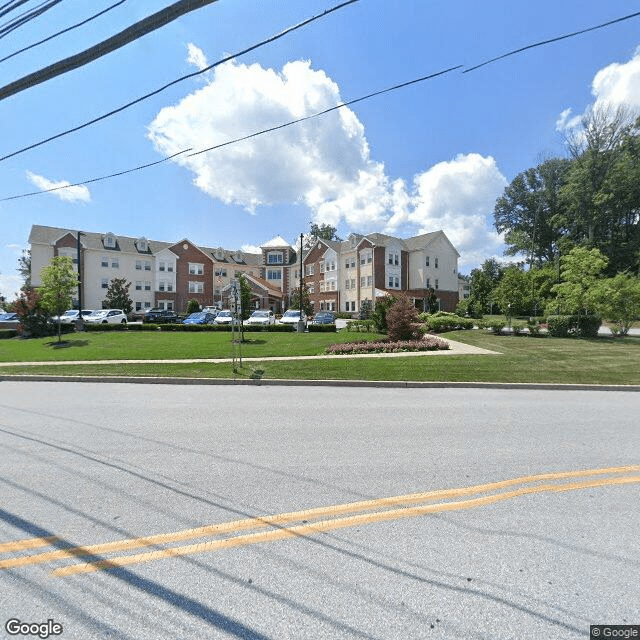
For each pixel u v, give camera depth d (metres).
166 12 4.22
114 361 13.84
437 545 2.80
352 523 3.11
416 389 9.61
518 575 2.46
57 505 3.40
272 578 2.44
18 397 8.54
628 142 42.88
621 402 8.03
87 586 2.37
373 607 2.19
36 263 43.50
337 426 6.05
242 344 18.33
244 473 4.13
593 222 45.12
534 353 14.41
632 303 19.97
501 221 60.78
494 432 5.73
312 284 54.00
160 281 49.88
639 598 2.27
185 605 2.21
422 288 46.09
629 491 3.72
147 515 3.22
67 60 4.80
